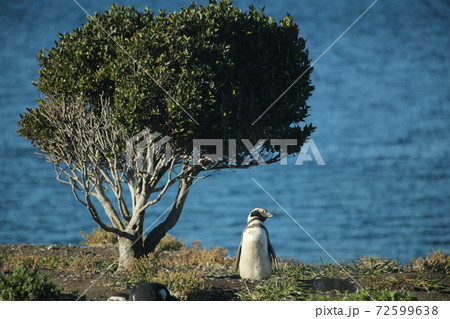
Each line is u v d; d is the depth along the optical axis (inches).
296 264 1029.2
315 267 995.3
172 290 827.4
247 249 908.0
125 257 994.7
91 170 994.7
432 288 844.6
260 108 923.4
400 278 883.4
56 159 989.8
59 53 928.3
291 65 939.3
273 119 922.1
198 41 883.4
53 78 917.2
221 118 897.5
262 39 924.0
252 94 903.7
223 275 984.3
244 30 922.7
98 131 939.3
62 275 941.2
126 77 865.5
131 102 853.8
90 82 910.4
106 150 960.3
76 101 922.1
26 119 973.8
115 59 893.2
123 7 949.8
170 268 1018.1
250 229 916.0
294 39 949.8
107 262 1035.3
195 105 860.0
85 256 1084.5
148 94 856.3
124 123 872.9
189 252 1216.8
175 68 879.7
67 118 922.1
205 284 882.1
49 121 957.8
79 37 935.0
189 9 913.5
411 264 998.4
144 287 743.7
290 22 954.7
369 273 943.0
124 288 848.3
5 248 1194.0
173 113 861.2
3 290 721.0
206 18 896.9
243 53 921.5
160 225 1024.2
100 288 847.1
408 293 781.9
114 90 924.6
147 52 868.6
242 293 834.8
